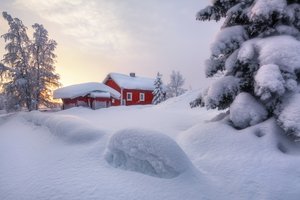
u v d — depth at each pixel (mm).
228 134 5570
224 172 4258
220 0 7156
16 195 3703
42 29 26844
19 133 10164
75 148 5816
